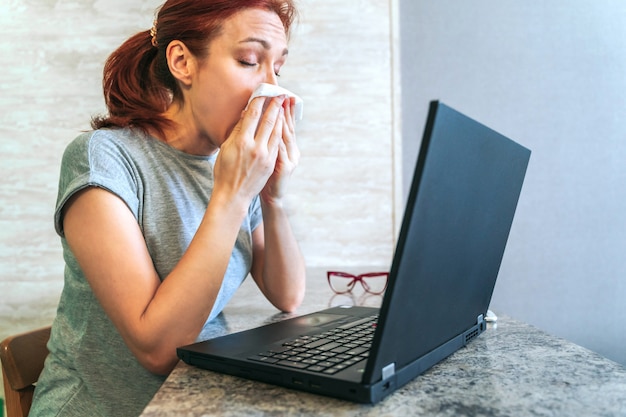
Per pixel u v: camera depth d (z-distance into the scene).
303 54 1.98
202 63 0.93
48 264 1.96
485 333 0.86
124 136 0.95
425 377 0.64
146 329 0.75
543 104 2.01
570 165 2.02
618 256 2.03
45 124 1.96
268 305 1.22
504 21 2.00
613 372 0.66
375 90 1.98
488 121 2.02
